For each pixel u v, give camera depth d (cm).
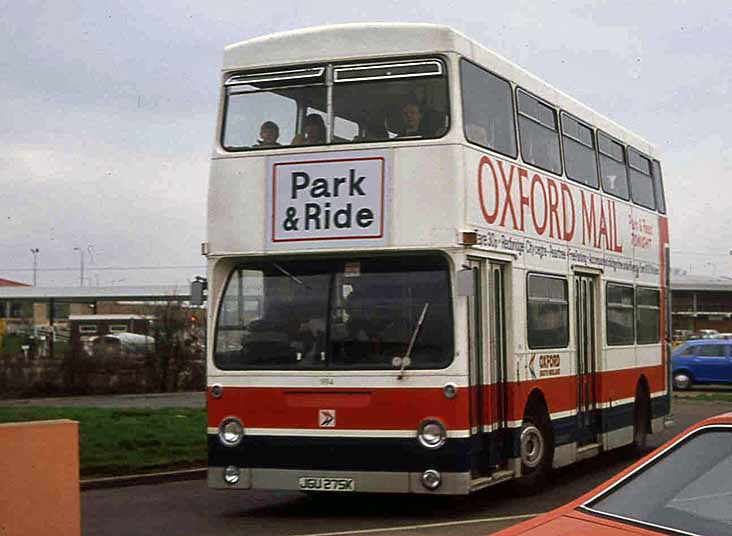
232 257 1265
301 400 1222
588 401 1616
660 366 2022
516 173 1367
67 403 3122
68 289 6256
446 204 1195
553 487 1518
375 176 1218
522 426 1352
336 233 1224
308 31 1273
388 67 1238
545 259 1452
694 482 526
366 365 1203
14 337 4225
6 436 953
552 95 1538
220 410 1251
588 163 1683
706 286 9475
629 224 1877
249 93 1285
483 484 1218
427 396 1181
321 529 1175
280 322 1243
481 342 1249
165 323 3619
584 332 1616
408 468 1183
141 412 2353
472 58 1267
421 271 1204
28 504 959
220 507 1378
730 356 4234
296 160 1246
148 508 1369
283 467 1223
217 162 1280
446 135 1205
